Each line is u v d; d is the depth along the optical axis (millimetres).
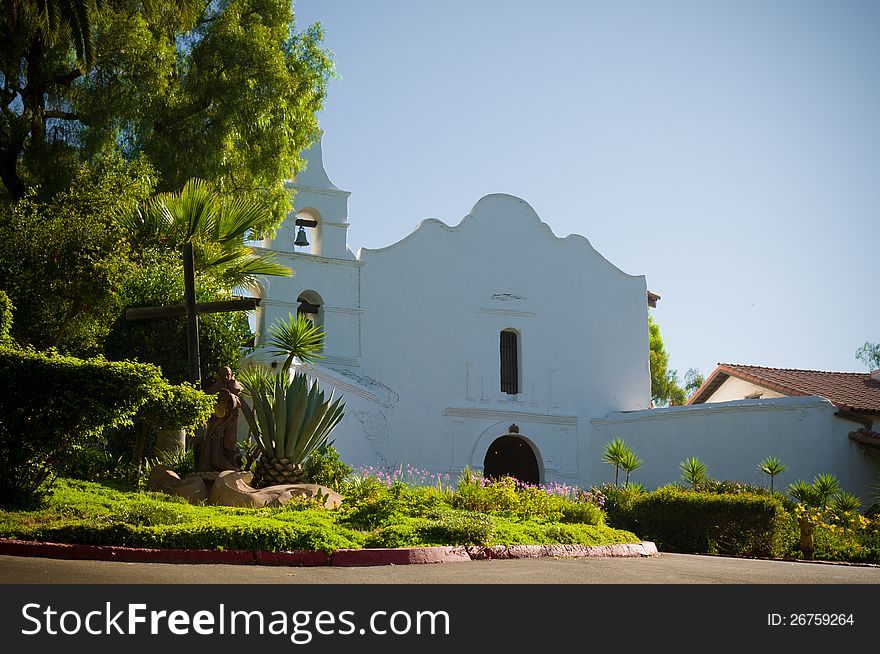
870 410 26391
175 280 18422
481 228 30516
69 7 18688
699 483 23750
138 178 19750
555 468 30156
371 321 28188
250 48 22953
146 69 21391
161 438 17922
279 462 16422
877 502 24641
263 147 23562
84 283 16703
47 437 11672
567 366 31125
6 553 9961
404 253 29078
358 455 24516
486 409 29281
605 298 32344
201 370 18719
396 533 11922
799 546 18062
